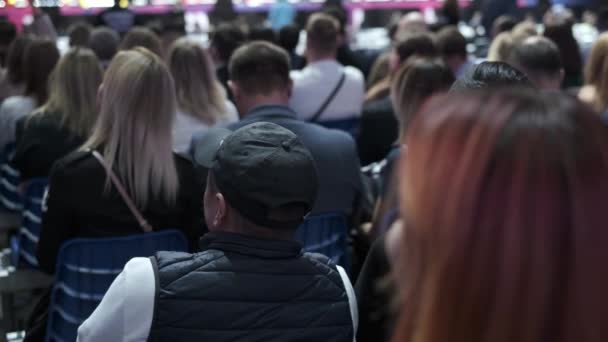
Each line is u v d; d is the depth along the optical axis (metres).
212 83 4.92
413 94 3.48
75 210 3.15
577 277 0.92
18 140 4.39
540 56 4.42
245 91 3.82
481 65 2.55
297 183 1.99
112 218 3.16
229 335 1.88
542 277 0.92
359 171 3.66
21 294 4.84
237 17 15.06
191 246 3.39
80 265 3.09
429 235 0.99
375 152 5.16
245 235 1.98
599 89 4.79
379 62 6.66
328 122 5.89
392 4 16.20
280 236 2.02
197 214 3.33
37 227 4.08
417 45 5.66
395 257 1.13
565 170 0.95
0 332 4.38
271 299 1.93
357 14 16.12
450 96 1.08
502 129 0.98
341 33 9.13
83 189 3.12
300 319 1.95
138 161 3.15
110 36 7.08
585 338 0.92
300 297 1.96
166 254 1.97
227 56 7.14
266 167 1.98
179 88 4.84
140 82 3.12
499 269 0.94
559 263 0.93
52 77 4.38
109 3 15.36
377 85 6.15
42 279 4.15
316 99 5.82
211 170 2.18
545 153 0.95
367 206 3.99
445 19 11.30
